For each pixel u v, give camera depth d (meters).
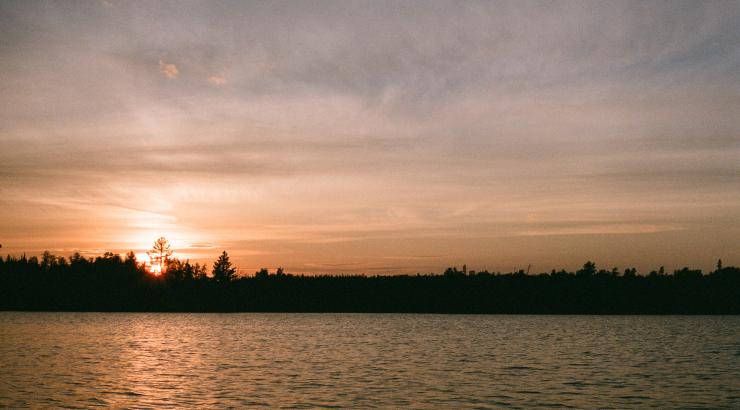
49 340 80.50
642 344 83.56
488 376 46.50
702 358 63.56
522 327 132.75
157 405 33.47
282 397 36.03
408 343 81.94
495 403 34.97
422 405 34.03
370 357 61.25
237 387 39.75
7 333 93.44
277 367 51.47
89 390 38.25
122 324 126.00
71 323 127.31
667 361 60.28
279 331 109.31
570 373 49.03
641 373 49.75
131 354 62.12
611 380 45.16
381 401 35.00
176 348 70.25
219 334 97.75
